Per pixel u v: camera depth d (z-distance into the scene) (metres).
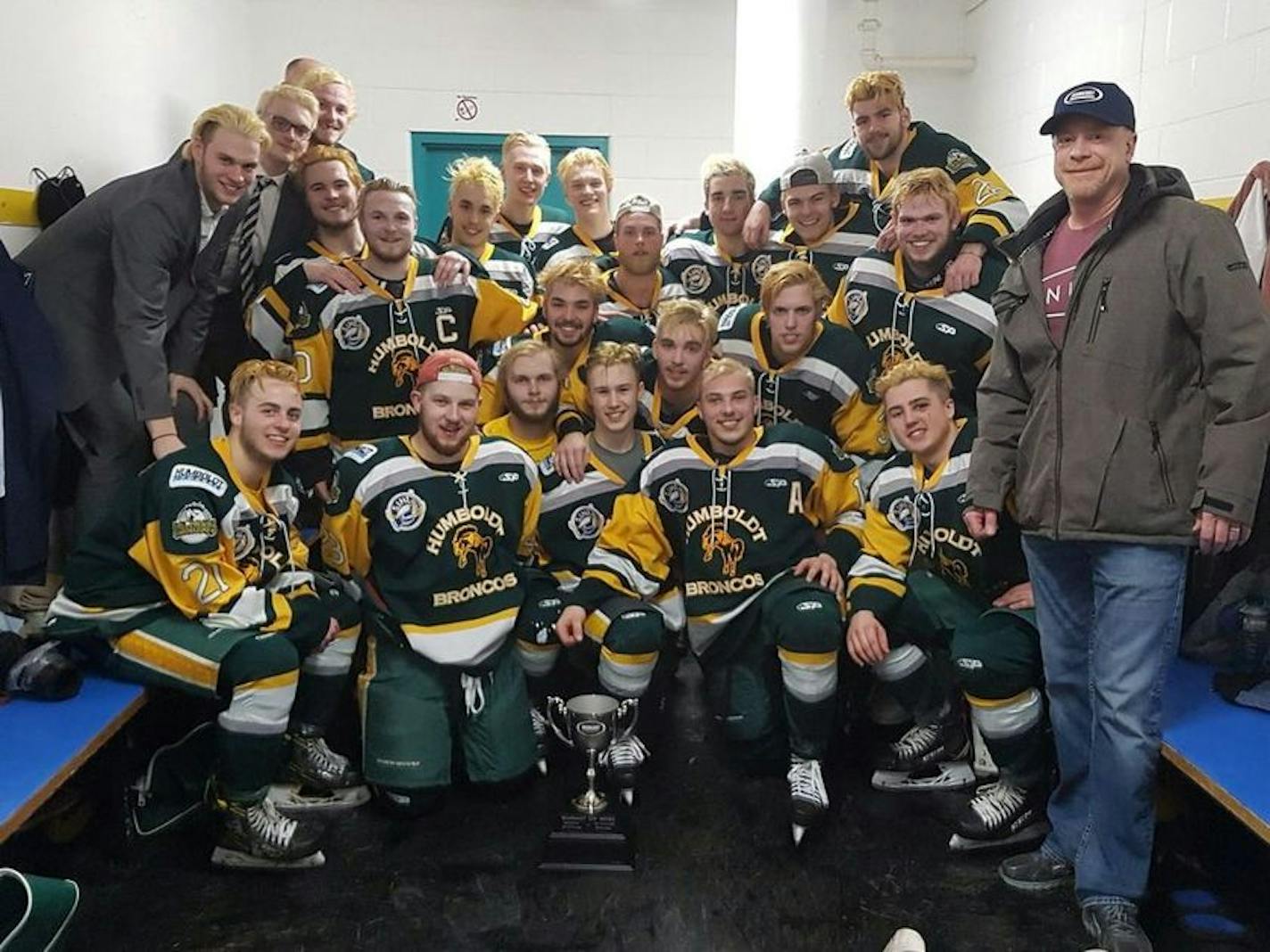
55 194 2.71
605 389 2.52
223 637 2.12
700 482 2.49
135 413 2.67
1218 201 2.86
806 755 2.33
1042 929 1.92
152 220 2.47
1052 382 1.78
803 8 4.10
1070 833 2.01
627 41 5.00
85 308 2.53
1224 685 2.04
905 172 2.95
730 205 3.02
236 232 2.80
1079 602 1.89
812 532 2.53
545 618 2.47
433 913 1.98
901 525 2.42
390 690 2.35
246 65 4.57
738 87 4.32
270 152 2.87
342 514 2.39
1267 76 2.63
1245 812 1.60
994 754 2.17
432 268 2.81
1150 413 1.70
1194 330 1.66
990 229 2.64
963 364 2.63
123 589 2.16
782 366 2.74
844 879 2.08
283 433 2.22
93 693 2.10
